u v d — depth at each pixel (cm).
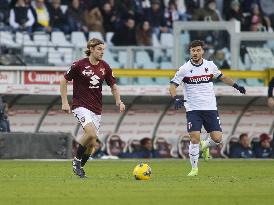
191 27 8050
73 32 8906
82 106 4447
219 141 4906
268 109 7925
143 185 3856
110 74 4497
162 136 7706
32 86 7175
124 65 8206
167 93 7444
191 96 4853
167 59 8200
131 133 7638
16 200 3116
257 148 7925
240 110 7862
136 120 7638
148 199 3177
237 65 8119
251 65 8150
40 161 6656
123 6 9138
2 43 8312
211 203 3062
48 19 8800
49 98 7325
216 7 9812
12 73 7169
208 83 4856
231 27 8081
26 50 8025
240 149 7869
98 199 3170
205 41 8094
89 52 4441
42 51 8012
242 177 4631
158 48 8169
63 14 8875
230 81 4906
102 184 3903
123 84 7688
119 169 5547
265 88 7644
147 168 4281
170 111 7694
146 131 7669
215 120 4884
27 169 5419
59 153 6975
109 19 9100
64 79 4434
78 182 4025
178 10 9512
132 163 6456
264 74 7838
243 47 8131
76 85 4459
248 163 6588
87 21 9019
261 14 9881
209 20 9069
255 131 7919
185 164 6369
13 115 7325
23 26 8619
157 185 3859
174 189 3638
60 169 5434
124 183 3978
